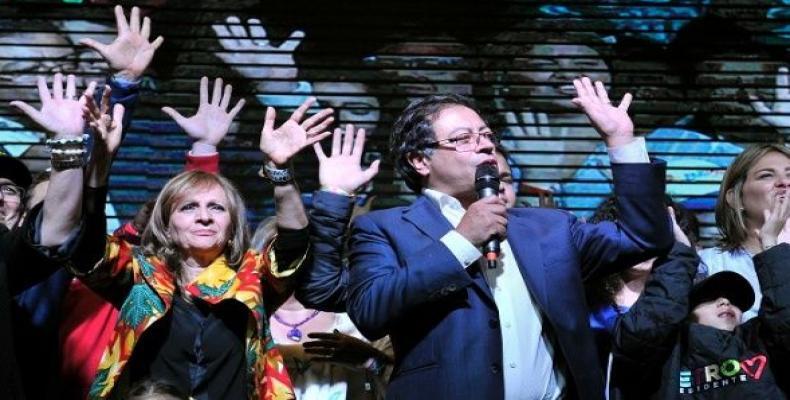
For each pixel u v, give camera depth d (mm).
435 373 4211
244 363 4711
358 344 5629
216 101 6262
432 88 10336
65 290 4719
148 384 4453
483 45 10430
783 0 10555
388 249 4445
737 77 10445
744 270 5633
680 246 4922
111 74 5340
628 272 5414
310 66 10273
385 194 9938
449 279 4145
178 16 10211
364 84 10281
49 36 10000
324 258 4617
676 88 10406
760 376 4844
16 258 4359
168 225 4949
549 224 4551
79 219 4375
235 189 5059
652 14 10523
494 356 4211
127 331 4586
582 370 4246
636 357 4832
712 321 5074
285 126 4605
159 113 9953
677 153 10281
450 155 4559
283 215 4574
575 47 10461
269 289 4816
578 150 10234
